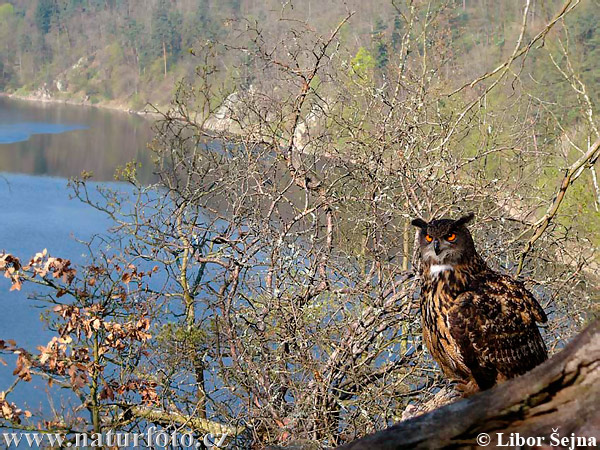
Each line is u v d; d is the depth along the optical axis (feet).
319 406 29.45
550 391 7.29
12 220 121.08
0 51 413.39
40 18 419.95
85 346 43.06
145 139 227.81
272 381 33.88
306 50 39.22
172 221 52.39
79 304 43.62
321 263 34.53
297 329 31.73
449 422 7.49
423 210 36.76
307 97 42.91
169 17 289.94
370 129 42.11
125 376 43.68
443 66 44.91
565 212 42.19
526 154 39.34
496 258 34.78
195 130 46.57
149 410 42.34
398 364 32.65
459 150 44.04
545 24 35.04
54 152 202.90
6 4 434.30
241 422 37.27
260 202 44.73
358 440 7.69
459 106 43.32
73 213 128.47
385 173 36.50
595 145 28.66
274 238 36.60
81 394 41.81
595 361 7.10
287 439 29.04
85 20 411.95
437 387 31.91
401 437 7.55
